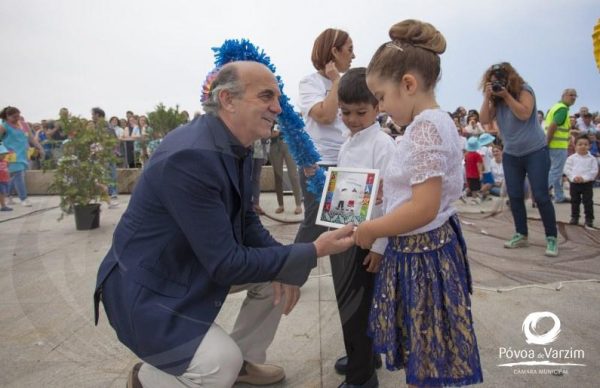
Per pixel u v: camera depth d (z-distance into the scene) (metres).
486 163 5.21
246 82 1.19
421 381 1.24
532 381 1.66
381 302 1.34
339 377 1.50
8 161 3.99
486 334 2.00
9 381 1.56
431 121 1.19
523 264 2.93
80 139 3.15
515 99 3.17
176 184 1.15
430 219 1.18
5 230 2.75
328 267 1.75
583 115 6.93
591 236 3.70
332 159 1.84
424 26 1.25
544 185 3.13
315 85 1.88
